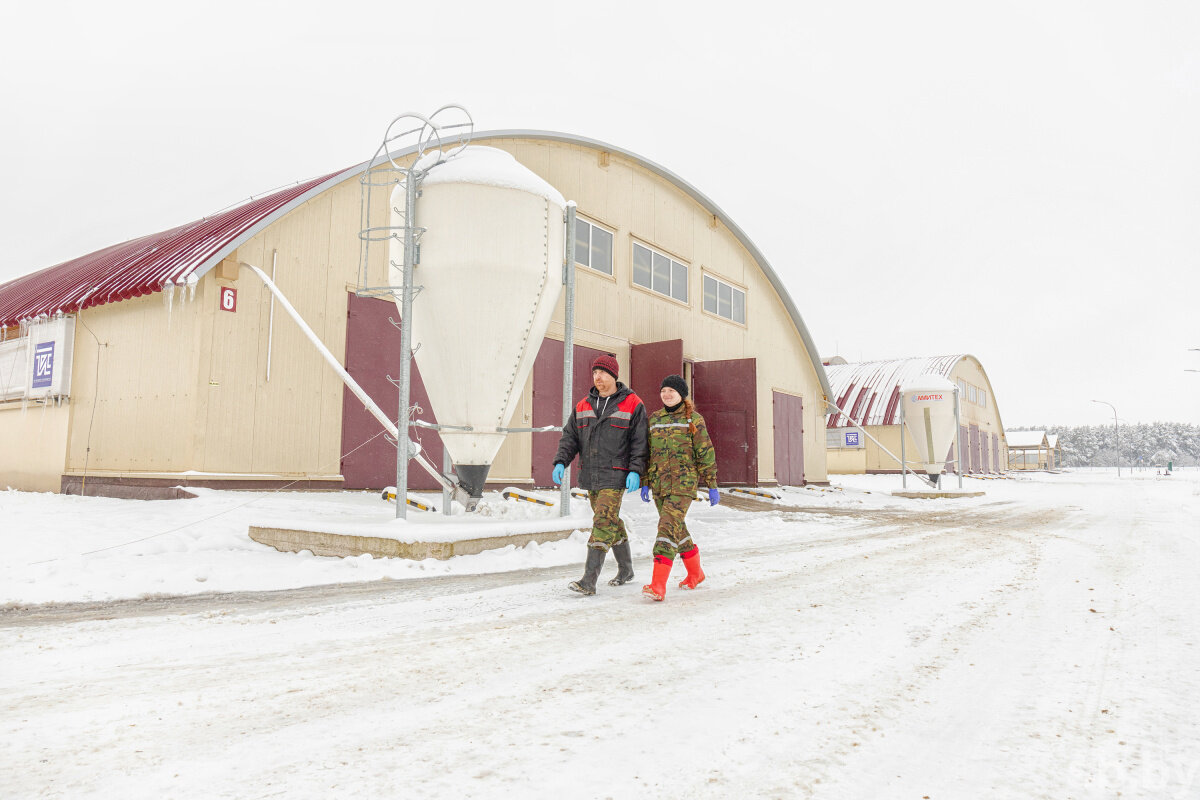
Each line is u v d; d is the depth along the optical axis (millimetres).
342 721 2236
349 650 3148
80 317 11742
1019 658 3078
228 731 2145
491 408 7332
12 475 12547
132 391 10625
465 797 1697
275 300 10352
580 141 15336
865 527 10031
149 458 10180
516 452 13719
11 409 12758
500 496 10484
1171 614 4023
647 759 1947
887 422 38531
